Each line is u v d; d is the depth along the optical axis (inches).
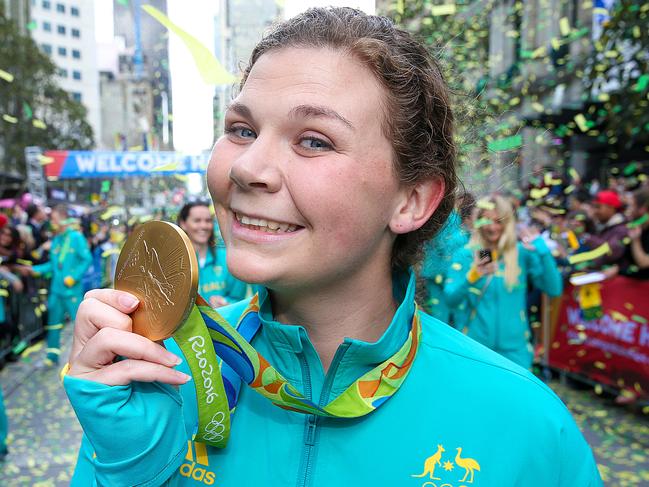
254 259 30.2
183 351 30.4
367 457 33.9
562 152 345.1
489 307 131.9
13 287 234.7
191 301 27.6
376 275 36.3
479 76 246.8
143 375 28.5
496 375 36.4
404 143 32.6
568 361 194.2
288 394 31.9
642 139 212.7
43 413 181.8
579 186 266.8
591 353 181.5
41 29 2283.5
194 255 27.7
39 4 2253.9
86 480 32.9
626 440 149.3
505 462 33.7
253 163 29.2
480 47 311.1
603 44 196.4
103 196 488.4
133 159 419.2
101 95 1296.8
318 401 35.8
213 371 31.2
